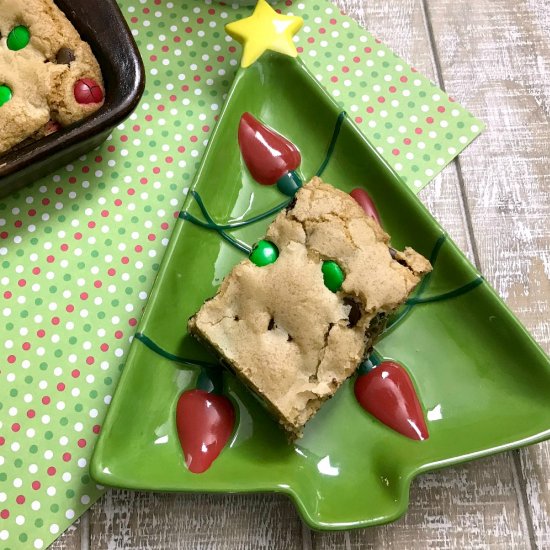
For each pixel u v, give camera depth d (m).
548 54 0.56
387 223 0.52
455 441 0.48
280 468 0.48
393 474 0.48
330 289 0.48
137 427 0.49
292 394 0.47
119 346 0.51
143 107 0.54
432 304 0.51
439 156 0.54
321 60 0.55
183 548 0.50
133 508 0.50
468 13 0.57
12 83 0.50
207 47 0.55
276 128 0.53
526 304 0.53
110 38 0.50
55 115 0.50
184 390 0.50
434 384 0.50
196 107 0.54
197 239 0.51
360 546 0.50
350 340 0.47
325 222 0.49
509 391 0.49
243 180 0.53
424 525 0.50
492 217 0.54
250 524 0.50
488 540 0.50
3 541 0.49
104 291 0.52
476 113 0.55
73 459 0.50
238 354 0.47
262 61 0.52
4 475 0.49
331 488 0.48
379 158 0.51
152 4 0.56
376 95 0.55
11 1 0.50
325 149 0.53
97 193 0.53
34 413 0.50
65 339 0.51
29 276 0.52
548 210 0.54
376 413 0.49
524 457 0.51
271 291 0.48
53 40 0.50
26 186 0.53
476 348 0.50
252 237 0.52
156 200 0.53
